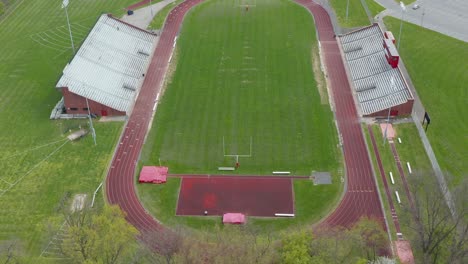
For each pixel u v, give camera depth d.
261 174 139.88
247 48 194.75
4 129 157.38
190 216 128.50
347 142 150.12
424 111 159.88
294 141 150.62
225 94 170.38
